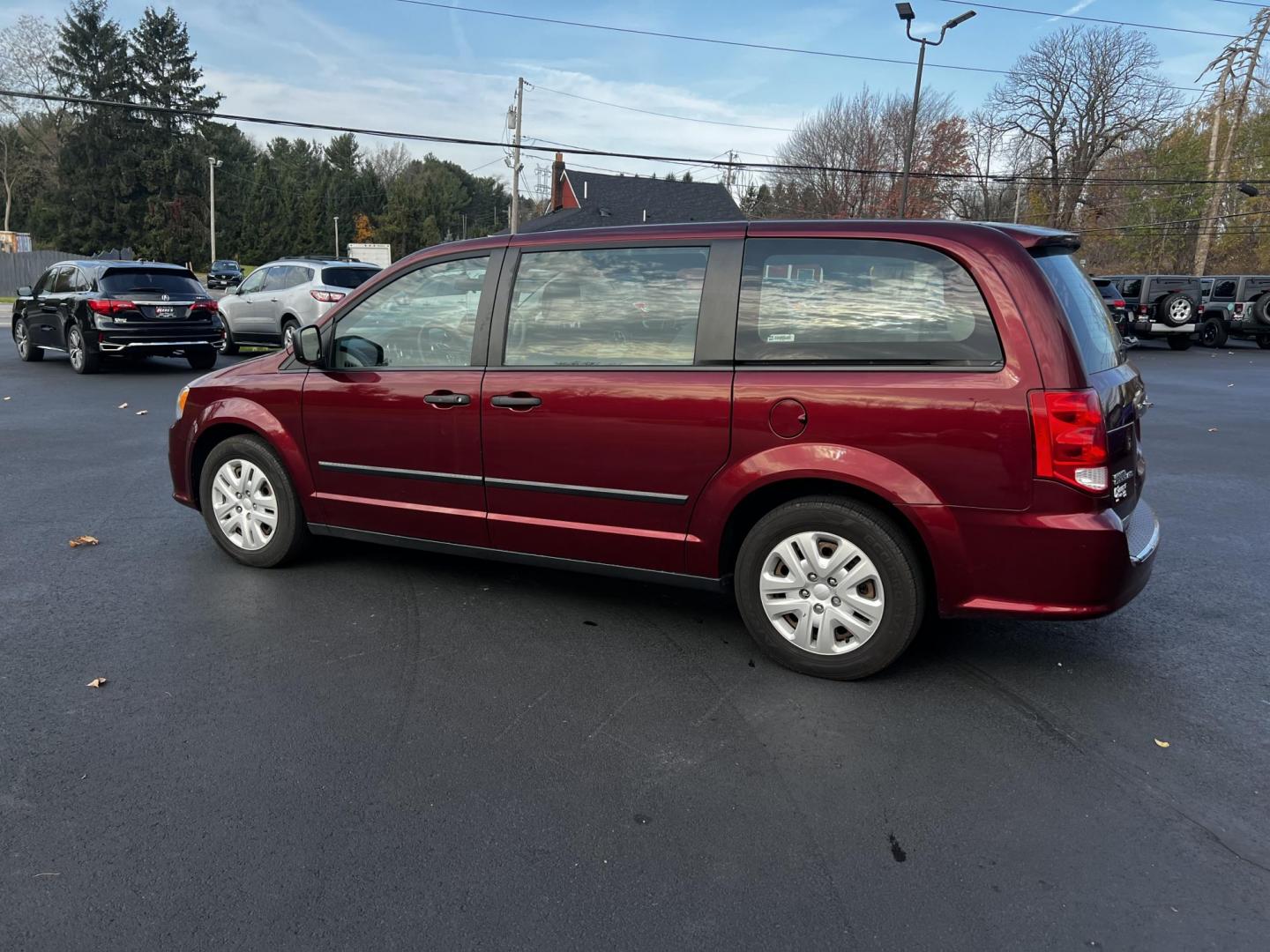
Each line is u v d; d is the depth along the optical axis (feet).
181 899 7.84
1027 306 10.90
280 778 9.74
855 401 11.47
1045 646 13.57
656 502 12.82
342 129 70.79
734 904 7.88
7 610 14.40
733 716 11.29
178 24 200.95
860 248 11.75
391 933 7.46
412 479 14.66
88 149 189.47
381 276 14.96
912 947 7.39
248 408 15.98
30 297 50.62
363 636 13.64
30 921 7.54
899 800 9.50
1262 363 68.33
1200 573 17.22
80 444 28.19
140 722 10.89
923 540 11.37
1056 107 167.53
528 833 8.86
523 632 13.88
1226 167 149.59
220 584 15.81
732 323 12.25
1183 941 7.47
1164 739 10.83
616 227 13.35
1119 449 11.38
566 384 13.12
